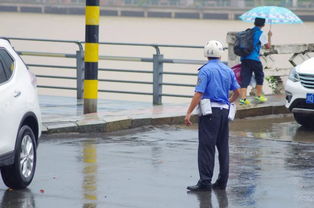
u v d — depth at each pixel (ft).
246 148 76.89
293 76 90.53
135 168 65.31
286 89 90.89
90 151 73.31
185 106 104.37
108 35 538.47
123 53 336.49
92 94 94.38
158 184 59.16
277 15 116.06
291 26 419.13
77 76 119.34
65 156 70.44
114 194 55.52
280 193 56.34
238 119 98.07
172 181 60.34
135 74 305.12
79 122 85.35
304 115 92.22
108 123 85.92
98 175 62.08
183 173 63.57
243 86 100.94
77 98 119.85
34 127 59.36
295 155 73.20
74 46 320.09
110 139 81.10
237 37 100.32
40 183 58.95
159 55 111.86
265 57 112.57
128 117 89.25
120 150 74.28
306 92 88.22
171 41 540.11
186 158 70.64
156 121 91.15
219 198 54.60
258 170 65.36
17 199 53.72
